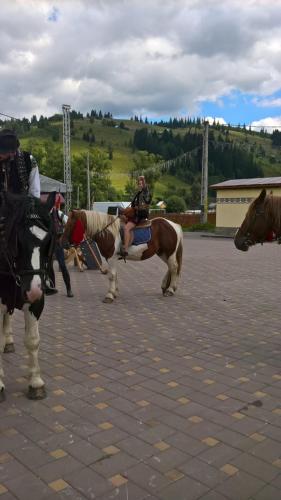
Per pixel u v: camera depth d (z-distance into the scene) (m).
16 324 6.65
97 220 8.24
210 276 11.80
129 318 7.12
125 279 11.27
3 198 3.57
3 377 4.55
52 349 5.51
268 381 4.55
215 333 6.29
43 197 4.44
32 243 3.40
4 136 3.83
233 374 4.73
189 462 3.07
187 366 4.96
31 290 3.33
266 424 3.62
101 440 3.35
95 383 4.46
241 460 3.10
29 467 2.99
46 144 64.81
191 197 87.38
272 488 2.80
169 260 8.84
